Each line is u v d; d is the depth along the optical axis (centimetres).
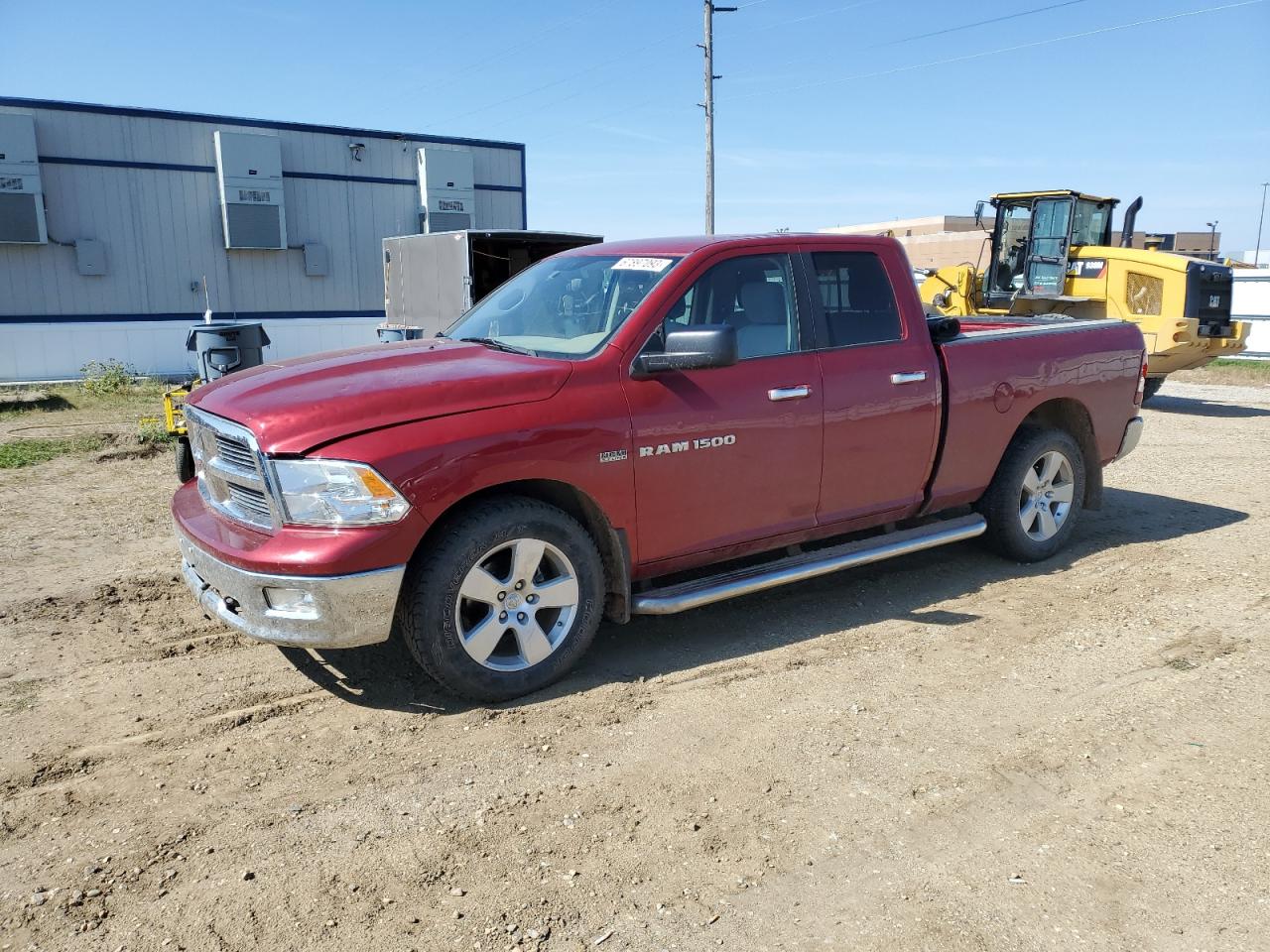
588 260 505
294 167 2289
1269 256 5172
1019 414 570
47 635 490
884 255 524
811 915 273
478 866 296
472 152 2555
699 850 304
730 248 468
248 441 376
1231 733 379
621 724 390
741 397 454
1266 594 541
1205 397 1567
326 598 364
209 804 331
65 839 311
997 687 424
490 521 390
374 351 462
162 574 592
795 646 473
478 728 388
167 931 266
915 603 535
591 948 259
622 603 439
